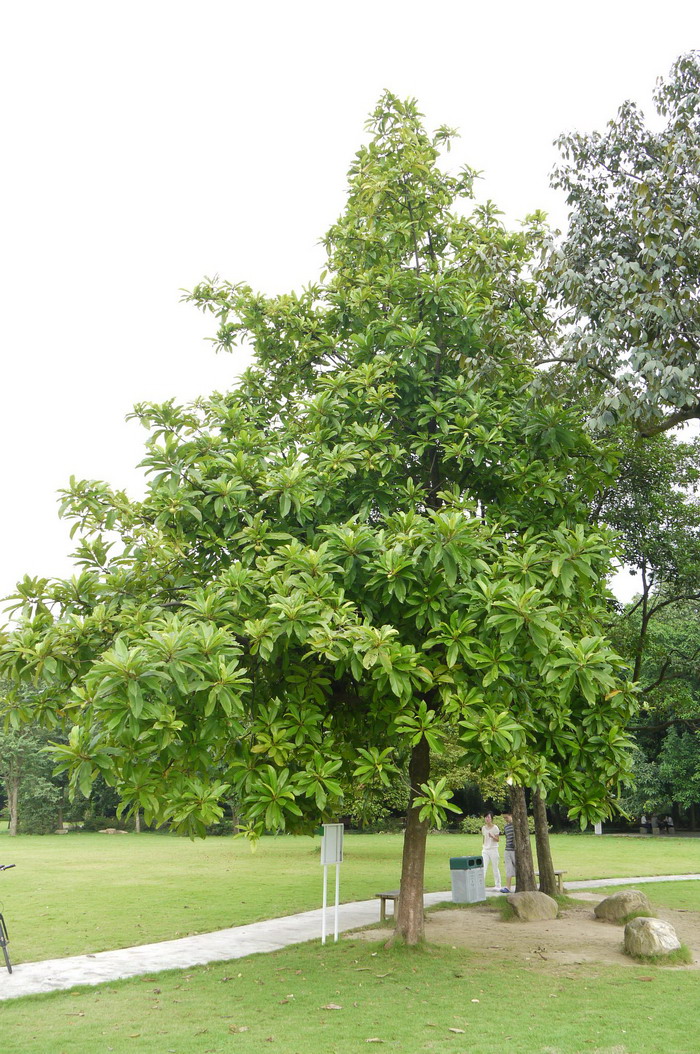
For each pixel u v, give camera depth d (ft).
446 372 36.86
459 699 26.66
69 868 73.87
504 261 36.52
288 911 47.21
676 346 31.09
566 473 34.78
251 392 38.99
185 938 39.50
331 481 30.14
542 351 35.32
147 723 22.31
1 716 28.25
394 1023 24.23
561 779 30.25
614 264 34.06
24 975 32.07
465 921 42.91
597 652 26.48
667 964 32.37
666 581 55.26
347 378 33.63
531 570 28.25
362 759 27.68
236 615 26.78
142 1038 23.13
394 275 36.14
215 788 23.77
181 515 29.22
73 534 30.12
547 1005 26.09
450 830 128.57
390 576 25.62
